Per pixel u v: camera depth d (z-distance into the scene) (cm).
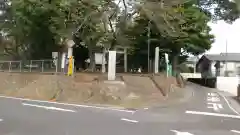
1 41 3406
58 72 2338
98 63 3616
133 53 3303
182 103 1797
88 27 2495
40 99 1795
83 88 1825
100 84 1850
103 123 1009
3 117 1096
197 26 2809
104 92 1739
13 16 2938
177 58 3338
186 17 2622
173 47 3062
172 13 2300
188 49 3250
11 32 3048
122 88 1828
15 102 1605
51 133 828
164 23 2394
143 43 3088
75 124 976
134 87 1961
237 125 1066
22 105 1474
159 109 1470
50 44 3030
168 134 858
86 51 3575
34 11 2486
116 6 2344
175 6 2406
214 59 4597
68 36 2342
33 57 3322
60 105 1514
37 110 1303
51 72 2367
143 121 1082
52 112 1250
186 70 5347
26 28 2714
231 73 4416
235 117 1286
